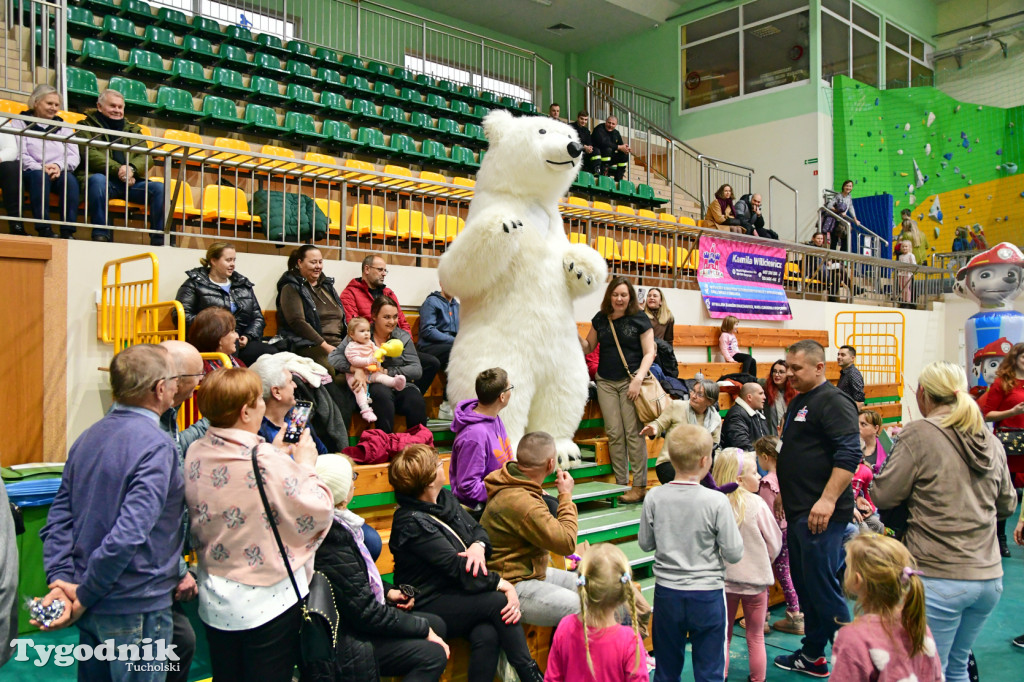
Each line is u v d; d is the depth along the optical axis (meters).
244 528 2.40
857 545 2.46
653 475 6.19
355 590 2.81
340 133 10.59
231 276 5.12
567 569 4.06
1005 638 4.77
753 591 3.93
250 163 6.43
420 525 3.19
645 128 17.47
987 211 17.52
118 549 2.22
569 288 5.09
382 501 4.35
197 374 3.09
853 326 12.02
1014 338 9.71
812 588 3.84
